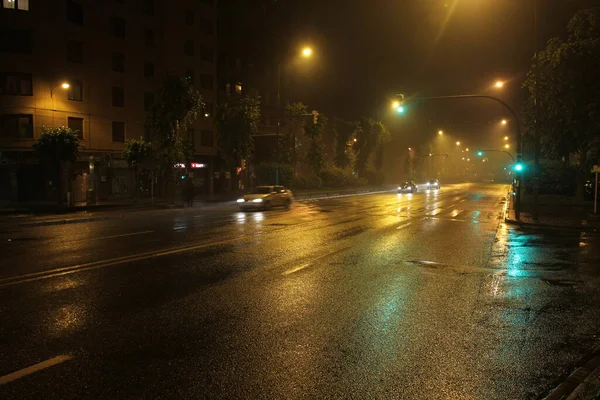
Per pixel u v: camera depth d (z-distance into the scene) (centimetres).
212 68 4791
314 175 5903
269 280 860
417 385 429
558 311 685
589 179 3141
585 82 2080
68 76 3559
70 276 872
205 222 1997
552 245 1417
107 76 3831
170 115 3089
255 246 1280
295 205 3253
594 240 1549
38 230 1688
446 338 559
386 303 714
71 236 1494
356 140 6738
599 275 958
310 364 473
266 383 427
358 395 407
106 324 591
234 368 460
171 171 3219
